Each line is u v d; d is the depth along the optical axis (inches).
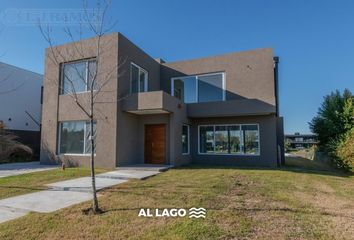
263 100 572.7
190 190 289.0
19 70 786.8
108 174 395.9
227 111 571.8
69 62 539.2
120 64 483.5
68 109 530.9
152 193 274.7
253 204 234.7
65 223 187.5
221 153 601.9
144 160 546.6
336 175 459.2
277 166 557.3
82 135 514.6
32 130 811.4
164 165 508.1
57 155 534.0
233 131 597.0
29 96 816.3
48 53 564.7
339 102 880.3
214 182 338.0
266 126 569.6
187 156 598.2
